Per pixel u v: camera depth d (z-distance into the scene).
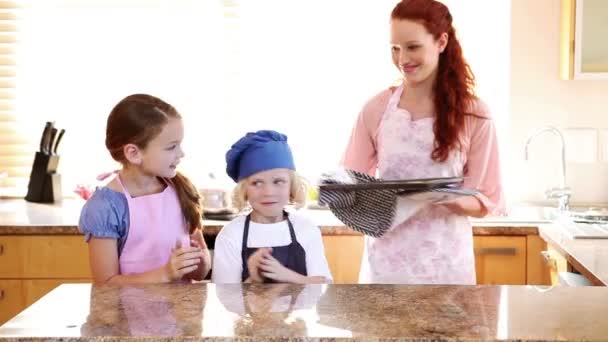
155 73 3.67
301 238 2.02
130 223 1.99
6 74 3.71
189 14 3.65
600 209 3.31
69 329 1.22
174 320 1.26
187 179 2.12
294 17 3.62
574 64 3.28
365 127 2.30
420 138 2.19
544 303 1.36
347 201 2.00
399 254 2.22
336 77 3.63
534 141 3.47
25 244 2.99
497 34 3.58
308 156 3.66
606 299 1.38
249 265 1.86
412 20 2.07
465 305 1.34
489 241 2.93
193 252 1.82
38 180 3.56
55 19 3.68
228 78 3.65
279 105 3.66
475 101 2.19
